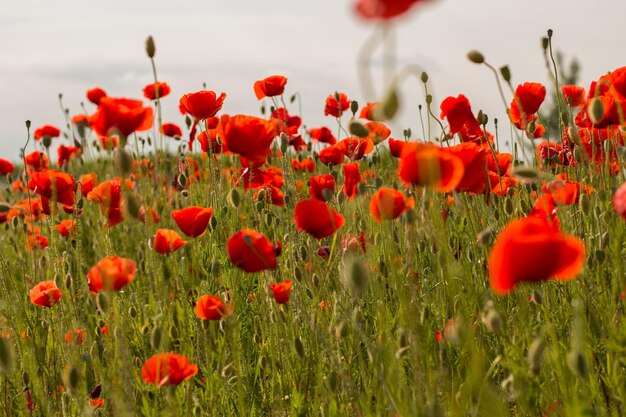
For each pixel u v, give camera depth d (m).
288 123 5.87
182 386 3.20
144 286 4.62
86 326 3.24
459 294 2.89
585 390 2.42
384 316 2.95
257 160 3.23
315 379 3.21
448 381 2.72
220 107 4.03
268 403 3.34
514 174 2.58
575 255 1.78
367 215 4.06
